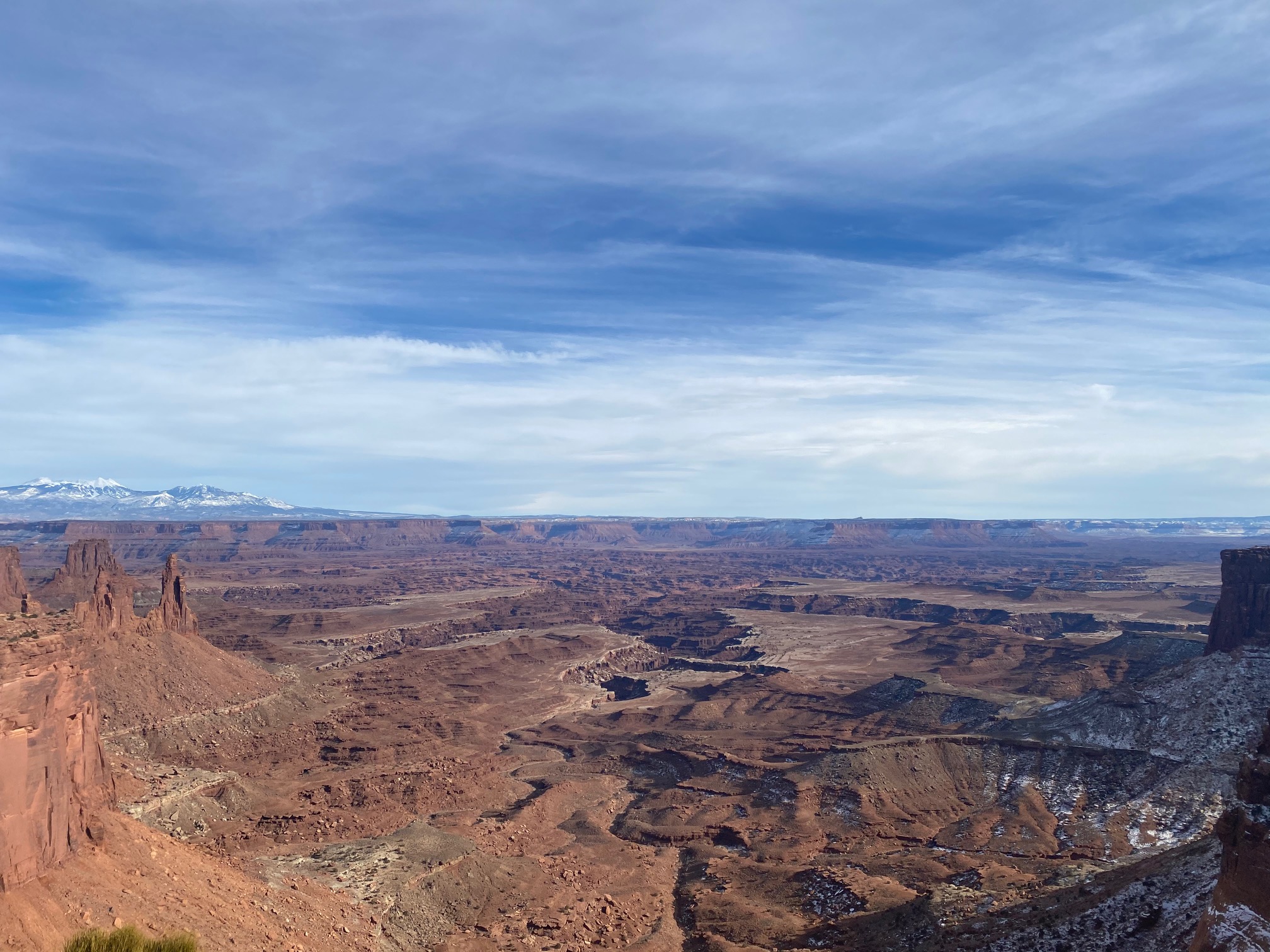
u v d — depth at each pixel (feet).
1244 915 162.20
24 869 170.50
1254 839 164.04
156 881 200.34
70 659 200.34
